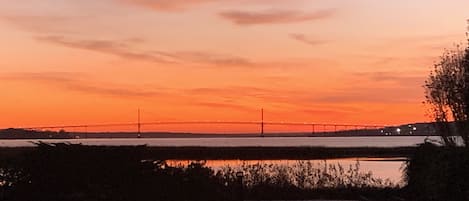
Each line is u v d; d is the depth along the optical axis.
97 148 23.59
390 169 42.53
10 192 22.30
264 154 54.62
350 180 28.91
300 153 58.56
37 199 22.12
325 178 28.64
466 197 21.42
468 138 23.83
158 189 23.61
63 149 23.22
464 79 24.52
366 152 63.75
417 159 25.11
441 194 22.61
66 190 22.39
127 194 22.94
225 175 26.97
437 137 25.91
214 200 24.64
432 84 26.02
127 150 23.95
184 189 24.25
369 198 26.25
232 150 55.50
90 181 22.75
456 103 24.62
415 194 24.84
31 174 22.59
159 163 24.59
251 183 27.62
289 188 27.44
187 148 52.97
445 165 22.55
